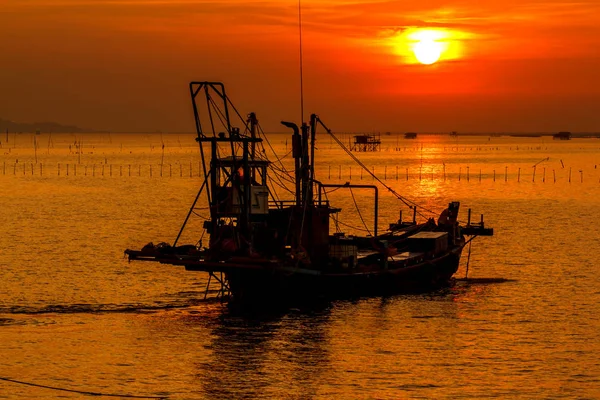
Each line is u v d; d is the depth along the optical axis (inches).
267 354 3887.8
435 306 4808.1
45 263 6220.5
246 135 5007.4
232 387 3462.1
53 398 3339.1
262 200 4879.4
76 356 3850.9
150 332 4242.1
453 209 6033.5
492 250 7047.2
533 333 4234.7
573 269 6087.6
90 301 4928.6
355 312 4658.0
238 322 4439.0
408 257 5305.1
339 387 3449.8
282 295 4623.5
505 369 3666.3
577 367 3695.9
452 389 3422.7
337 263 4840.1
